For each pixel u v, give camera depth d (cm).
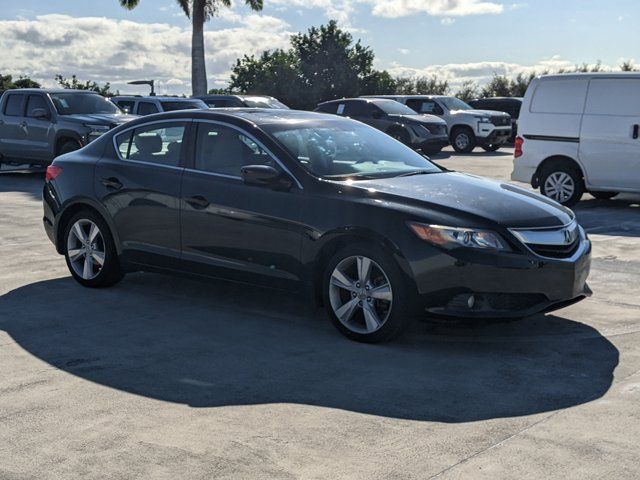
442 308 534
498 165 2088
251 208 603
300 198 582
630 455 373
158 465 369
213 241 629
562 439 393
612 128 1220
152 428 412
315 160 605
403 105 2495
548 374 493
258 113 666
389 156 650
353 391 465
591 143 1239
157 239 666
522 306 539
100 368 509
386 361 521
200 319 626
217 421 421
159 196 659
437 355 533
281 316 634
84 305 668
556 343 559
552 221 556
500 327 598
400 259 533
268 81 5303
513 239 530
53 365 516
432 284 529
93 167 712
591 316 629
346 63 5259
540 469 359
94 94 1788
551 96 1279
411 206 545
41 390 470
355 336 562
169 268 664
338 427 411
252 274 611
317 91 5250
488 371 500
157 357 532
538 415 425
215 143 642
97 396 459
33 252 893
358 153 636
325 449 384
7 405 446
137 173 680
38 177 1781
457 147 2638
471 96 4809
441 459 371
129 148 700
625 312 641
